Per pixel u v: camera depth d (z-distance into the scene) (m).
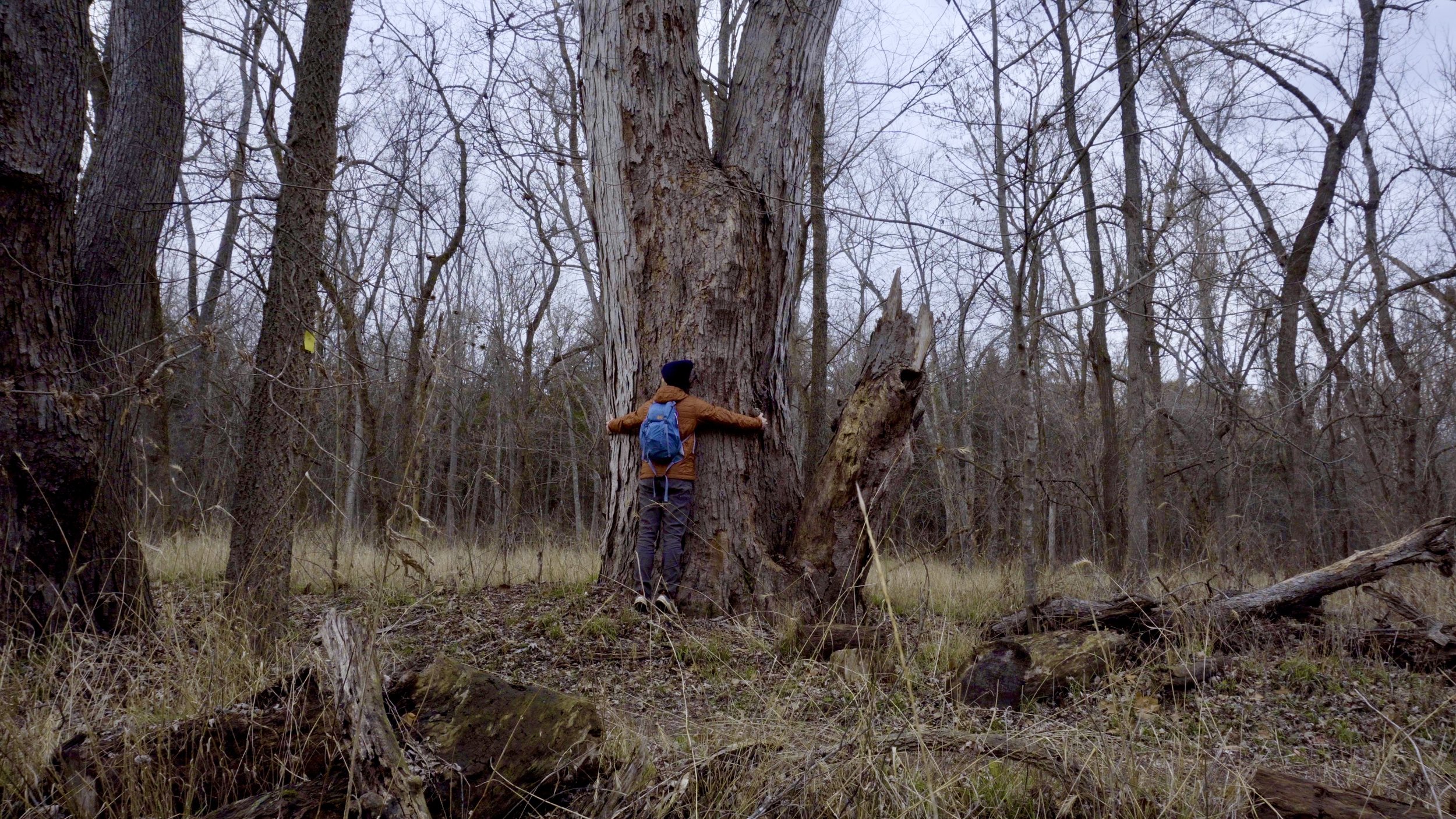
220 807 2.59
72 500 5.12
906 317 6.48
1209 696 4.41
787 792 2.79
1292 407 8.99
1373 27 11.15
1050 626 5.26
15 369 4.98
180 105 5.98
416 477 6.85
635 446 6.36
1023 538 5.26
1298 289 9.30
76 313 5.48
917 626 5.04
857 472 6.06
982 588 7.20
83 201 5.66
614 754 2.89
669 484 5.93
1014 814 2.90
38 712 3.42
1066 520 14.70
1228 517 7.69
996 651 4.43
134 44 5.86
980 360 14.56
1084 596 6.37
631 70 6.31
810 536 6.11
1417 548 5.29
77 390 5.23
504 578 7.51
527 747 2.76
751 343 6.36
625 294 6.40
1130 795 2.73
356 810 2.43
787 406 6.70
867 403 6.21
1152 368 13.98
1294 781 2.84
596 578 6.95
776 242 6.54
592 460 17.11
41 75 4.90
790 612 5.74
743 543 6.04
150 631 4.32
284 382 4.99
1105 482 12.05
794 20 6.66
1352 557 5.39
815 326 12.66
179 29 6.02
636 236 6.34
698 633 5.51
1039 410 8.99
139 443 5.80
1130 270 10.63
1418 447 10.59
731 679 4.77
